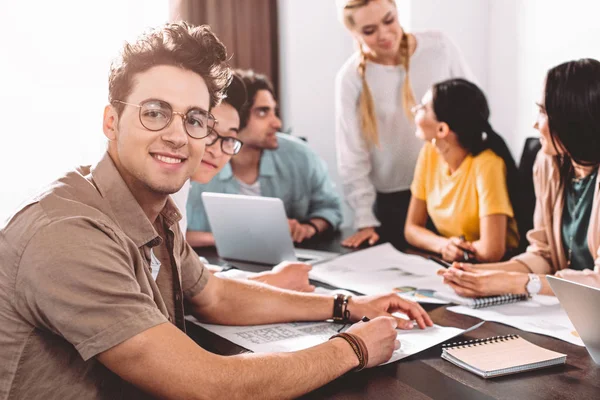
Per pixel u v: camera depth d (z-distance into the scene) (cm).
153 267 125
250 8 350
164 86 108
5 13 277
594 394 101
